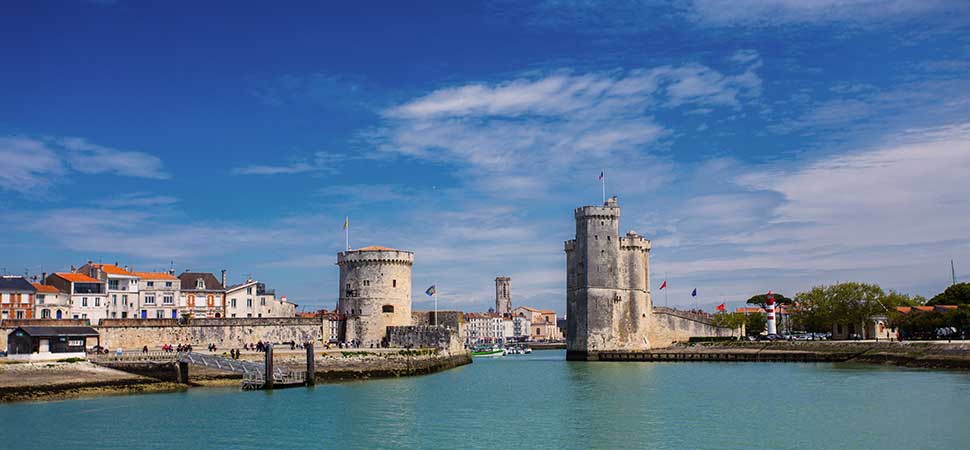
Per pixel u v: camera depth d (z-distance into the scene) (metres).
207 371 104.19
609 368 145.88
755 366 145.25
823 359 154.00
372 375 118.44
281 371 104.69
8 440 66.00
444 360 138.50
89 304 151.12
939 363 124.19
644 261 184.88
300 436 68.56
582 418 77.94
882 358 141.25
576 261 181.12
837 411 80.44
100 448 63.66
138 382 97.44
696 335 194.38
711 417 78.00
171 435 68.50
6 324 119.19
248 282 168.12
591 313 176.25
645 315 182.12
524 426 73.50
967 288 196.75
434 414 80.25
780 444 64.69
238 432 70.00
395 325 146.75
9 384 87.88
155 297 157.25
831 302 178.00
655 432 70.31
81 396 90.69
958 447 62.69
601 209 178.75
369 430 71.31
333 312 158.25
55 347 105.69
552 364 162.25
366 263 146.75
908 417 75.88
